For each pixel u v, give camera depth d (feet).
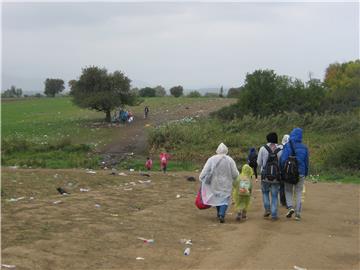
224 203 39.42
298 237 34.06
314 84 165.68
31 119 207.62
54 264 25.26
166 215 41.45
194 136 127.95
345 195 59.11
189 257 28.48
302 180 40.27
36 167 99.66
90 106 179.83
